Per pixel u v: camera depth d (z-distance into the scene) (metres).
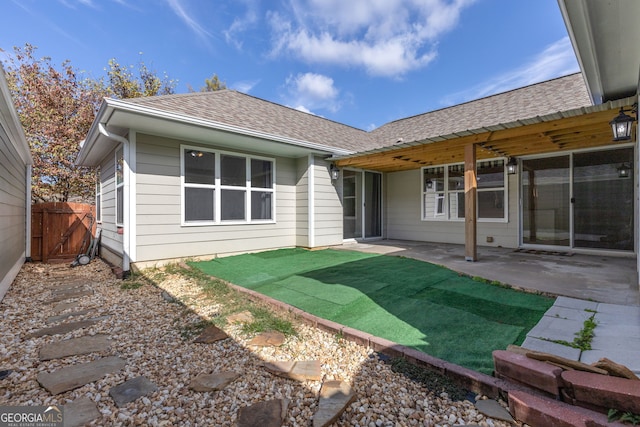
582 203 6.62
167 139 6.01
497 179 7.81
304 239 7.89
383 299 3.74
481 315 3.19
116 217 6.70
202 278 5.09
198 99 6.71
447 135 5.52
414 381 2.21
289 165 8.11
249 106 8.22
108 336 3.08
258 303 3.92
